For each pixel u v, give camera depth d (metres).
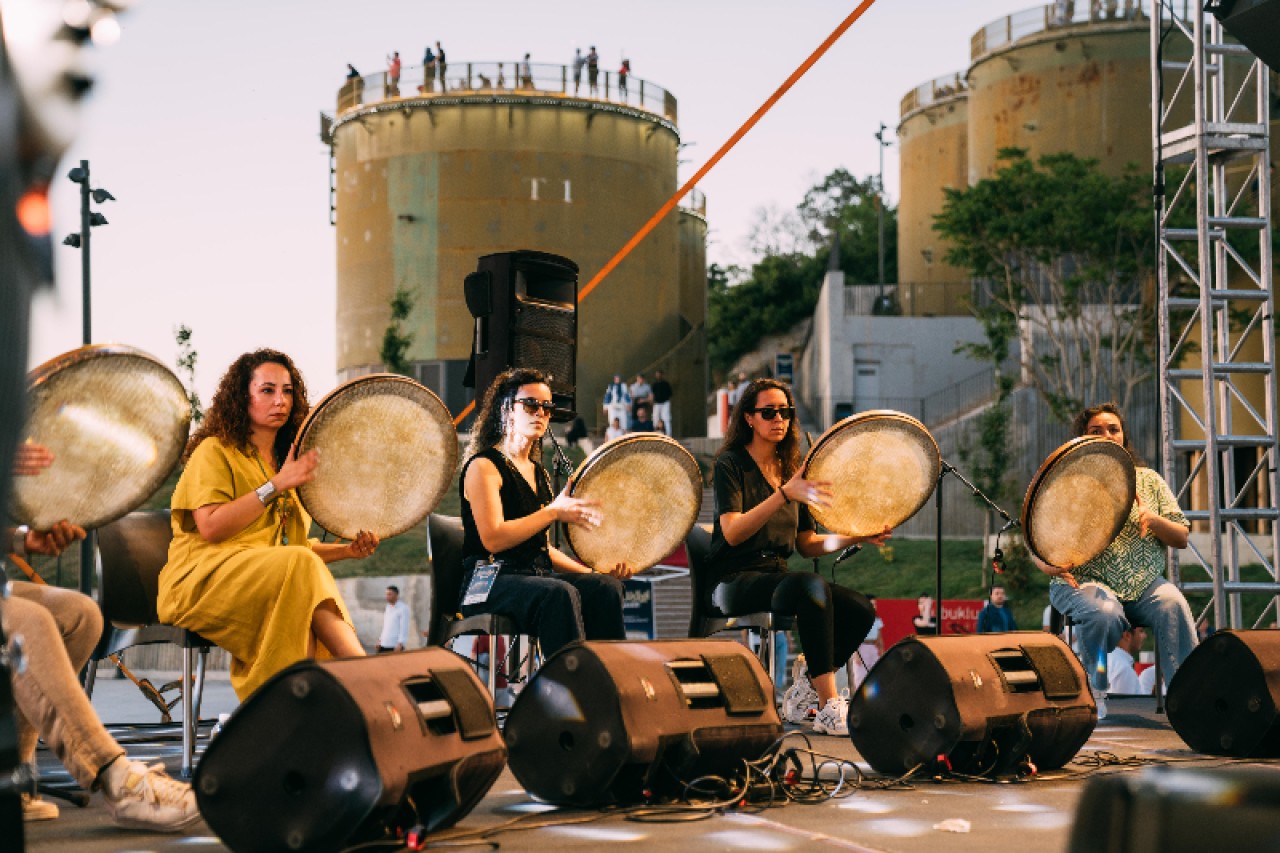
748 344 48.66
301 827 2.69
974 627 17.86
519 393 4.84
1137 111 37.28
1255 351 22.23
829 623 5.09
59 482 3.62
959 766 4.02
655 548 4.93
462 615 4.68
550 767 3.46
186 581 3.88
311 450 4.00
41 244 1.14
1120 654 9.40
